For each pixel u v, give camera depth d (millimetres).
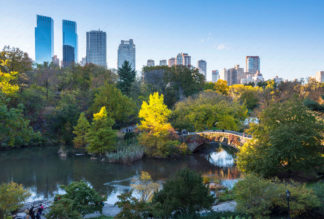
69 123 69750
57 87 89438
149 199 26953
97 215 21844
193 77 105312
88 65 113188
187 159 52719
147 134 54062
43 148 63750
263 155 25156
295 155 22609
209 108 60781
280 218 16391
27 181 37312
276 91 73312
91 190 21766
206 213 18141
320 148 24609
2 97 29781
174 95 92500
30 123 69312
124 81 93125
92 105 73688
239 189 17031
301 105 26109
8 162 49344
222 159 52781
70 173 41625
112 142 56094
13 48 69062
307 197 16562
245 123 69250
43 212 22766
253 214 16609
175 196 16641
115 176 39688
